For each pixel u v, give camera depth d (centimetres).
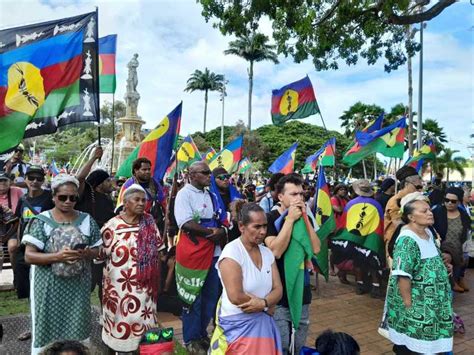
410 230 337
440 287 327
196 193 430
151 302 374
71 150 4088
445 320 325
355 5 892
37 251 323
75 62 442
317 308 598
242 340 276
